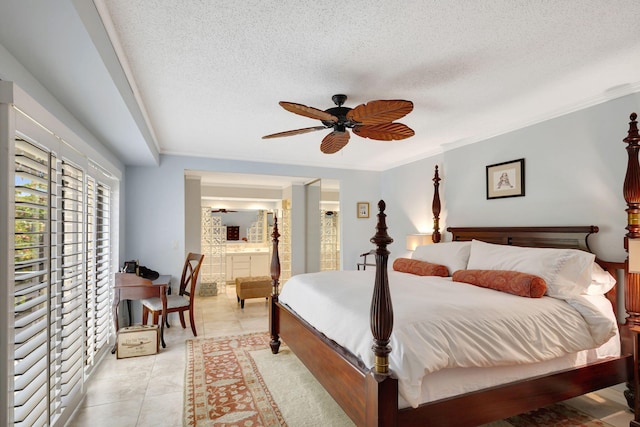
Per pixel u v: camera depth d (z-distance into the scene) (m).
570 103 2.88
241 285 5.19
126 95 2.27
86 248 2.47
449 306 1.99
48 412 1.73
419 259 3.88
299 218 6.75
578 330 2.14
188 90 2.61
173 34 1.85
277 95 2.71
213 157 4.84
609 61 2.17
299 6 1.61
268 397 2.43
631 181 2.32
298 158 5.16
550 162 3.10
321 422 2.12
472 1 1.58
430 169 4.77
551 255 2.56
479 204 3.86
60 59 1.66
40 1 1.22
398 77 2.39
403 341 1.67
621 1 1.58
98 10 1.57
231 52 2.04
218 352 3.33
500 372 1.88
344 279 3.01
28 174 1.57
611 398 2.47
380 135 2.77
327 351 2.13
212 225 7.02
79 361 2.30
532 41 1.93
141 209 4.41
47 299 1.73
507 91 2.64
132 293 3.40
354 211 5.80
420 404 1.62
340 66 2.23
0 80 1.47
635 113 2.34
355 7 1.62
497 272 2.62
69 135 2.11
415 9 1.64
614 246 2.60
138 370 2.88
